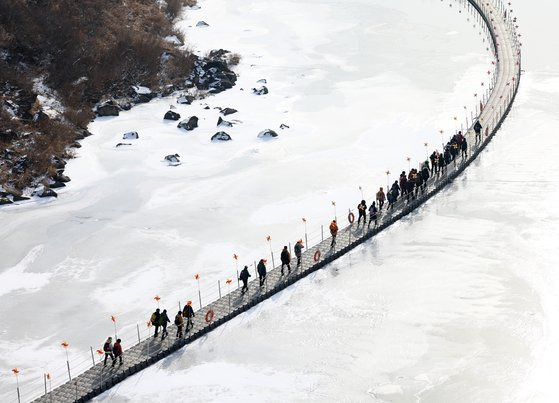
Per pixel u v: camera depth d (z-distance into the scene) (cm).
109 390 6594
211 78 13712
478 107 12238
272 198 9650
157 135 11719
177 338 7125
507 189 9694
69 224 9256
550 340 6894
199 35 16338
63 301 7775
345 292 7794
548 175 9956
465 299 7556
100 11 14588
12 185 10175
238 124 11981
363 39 16338
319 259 8262
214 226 9056
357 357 6831
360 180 10025
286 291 7869
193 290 7862
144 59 13738
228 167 10569
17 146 10919
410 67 14538
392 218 9075
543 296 7525
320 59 15138
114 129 11969
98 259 8488
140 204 9650
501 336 6988
